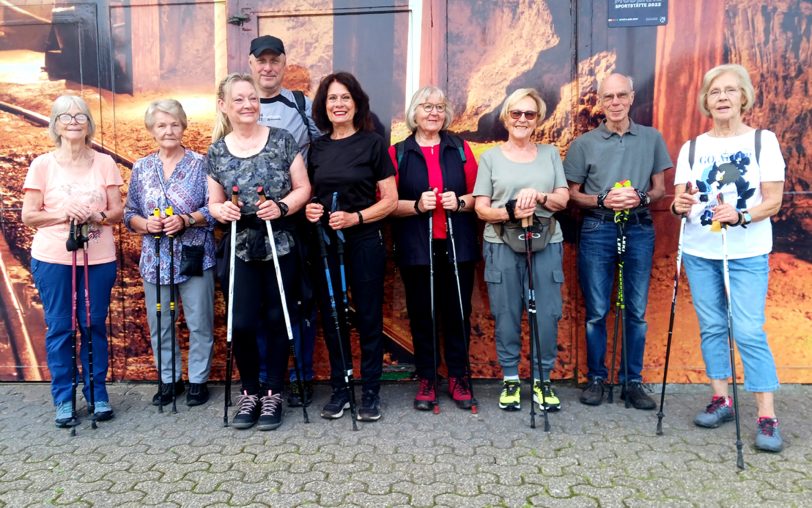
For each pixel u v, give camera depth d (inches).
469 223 138.6
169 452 120.3
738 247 120.6
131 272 158.9
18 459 118.7
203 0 153.7
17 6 156.5
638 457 115.2
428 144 139.5
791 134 147.3
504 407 138.6
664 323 151.8
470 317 155.8
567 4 148.6
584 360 154.0
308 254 137.0
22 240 160.9
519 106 133.6
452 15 151.1
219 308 158.2
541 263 135.5
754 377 118.7
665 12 146.9
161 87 156.3
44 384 162.9
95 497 104.4
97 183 135.6
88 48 156.7
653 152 140.3
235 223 126.9
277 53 139.8
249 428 130.9
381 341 135.6
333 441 124.0
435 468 112.1
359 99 132.3
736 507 98.3
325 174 129.8
